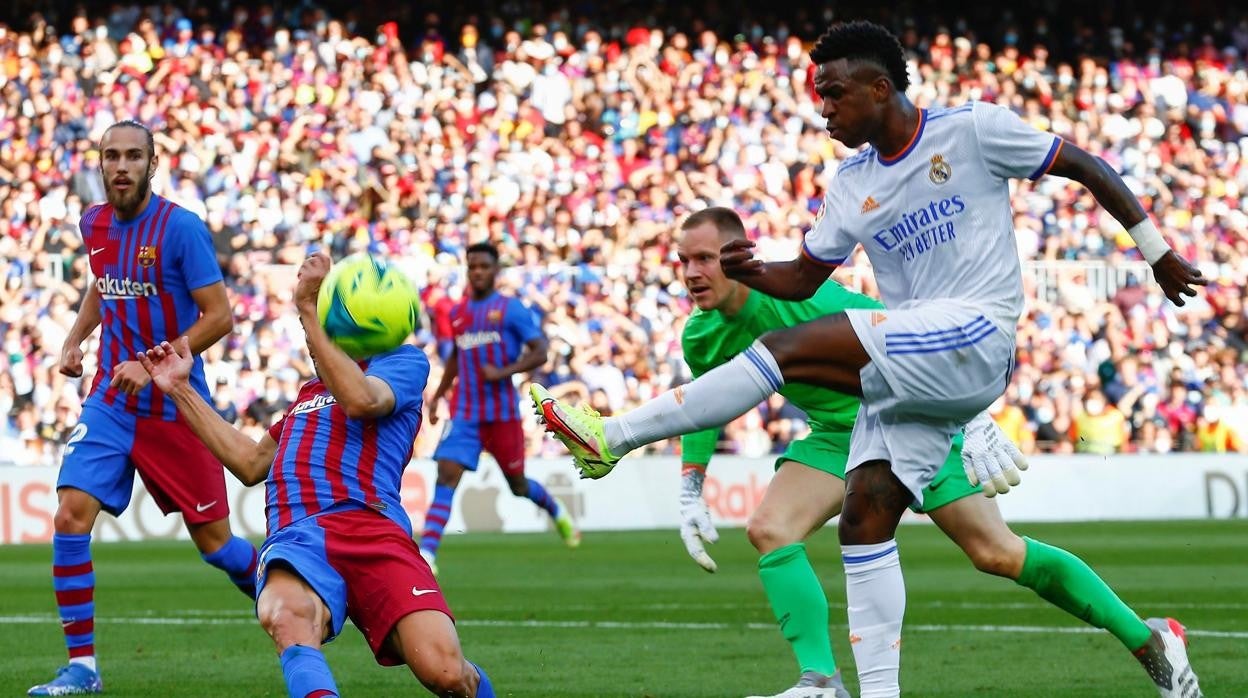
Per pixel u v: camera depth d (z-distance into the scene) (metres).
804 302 7.62
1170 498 26.11
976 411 6.42
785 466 7.77
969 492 7.19
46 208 26.70
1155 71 35.47
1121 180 6.37
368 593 5.82
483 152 30.39
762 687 8.34
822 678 7.43
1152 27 37.34
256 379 24.78
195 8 31.86
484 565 17.45
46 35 29.92
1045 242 31.23
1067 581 7.09
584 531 23.80
